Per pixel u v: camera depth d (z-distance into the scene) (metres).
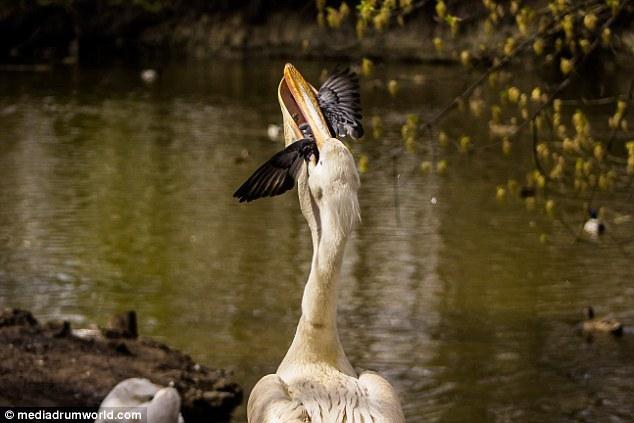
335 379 4.36
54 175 22.66
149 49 46.12
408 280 15.69
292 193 21.33
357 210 4.38
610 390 11.72
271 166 4.29
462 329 13.60
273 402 4.19
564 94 31.25
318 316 4.54
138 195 20.94
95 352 11.41
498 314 14.23
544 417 11.04
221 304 14.38
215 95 35.12
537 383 11.90
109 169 23.34
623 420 10.96
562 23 9.45
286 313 14.06
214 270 15.98
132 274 15.73
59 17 45.72
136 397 9.62
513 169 23.59
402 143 10.52
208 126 29.19
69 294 14.68
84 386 10.47
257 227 18.62
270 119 30.50
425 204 20.34
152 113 31.39
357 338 13.21
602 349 12.96
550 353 12.80
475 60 11.23
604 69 30.34
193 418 10.58
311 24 44.72
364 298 14.83
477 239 17.89
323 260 4.46
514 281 15.66
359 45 42.75
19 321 11.98
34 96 34.41
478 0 21.08
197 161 24.41
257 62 43.59
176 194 21.06
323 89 4.88
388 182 22.20
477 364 12.41
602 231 18.19
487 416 11.04
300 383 4.33
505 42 10.20
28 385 10.34
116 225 18.56
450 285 15.42
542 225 18.80
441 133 10.08
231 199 20.64
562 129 10.05
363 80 37.66
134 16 46.28
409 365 12.38
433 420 10.92
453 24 9.62
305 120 4.77
